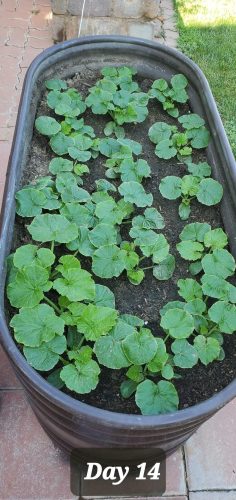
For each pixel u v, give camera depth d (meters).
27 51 2.14
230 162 1.19
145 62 1.50
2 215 1.04
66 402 0.77
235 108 2.04
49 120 1.30
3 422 1.15
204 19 2.47
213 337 0.98
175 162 1.34
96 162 1.30
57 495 1.07
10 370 1.23
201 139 1.36
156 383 0.92
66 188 1.16
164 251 1.09
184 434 0.89
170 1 2.53
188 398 0.91
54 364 0.87
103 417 0.76
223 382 0.94
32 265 0.97
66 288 0.97
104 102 1.38
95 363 0.89
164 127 1.38
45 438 1.14
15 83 2.00
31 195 1.11
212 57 2.27
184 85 1.46
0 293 0.93
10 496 1.06
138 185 1.20
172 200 1.25
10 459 1.10
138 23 2.02
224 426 1.19
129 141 1.33
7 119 1.86
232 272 1.07
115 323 0.93
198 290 1.04
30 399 0.94
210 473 1.12
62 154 1.28
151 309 1.04
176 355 0.93
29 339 0.89
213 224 1.21
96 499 1.07
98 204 1.14
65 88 1.44
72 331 0.95
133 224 1.15
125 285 1.07
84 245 1.07
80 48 1.44
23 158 1.21
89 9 1.97
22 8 2.34
